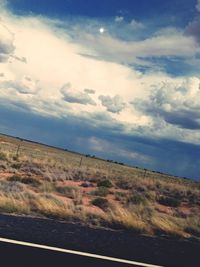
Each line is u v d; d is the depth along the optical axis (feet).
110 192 78.48
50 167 123.34
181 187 129.08
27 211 37.81
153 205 69.51
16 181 67.82
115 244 29.07
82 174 116.88
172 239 36.19
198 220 48.52
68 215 38.60
